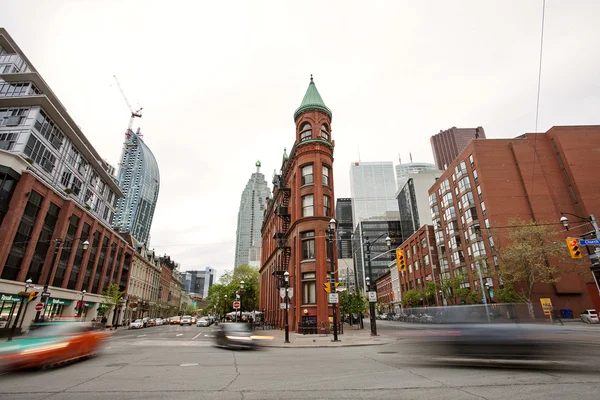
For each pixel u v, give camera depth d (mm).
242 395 6535
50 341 10188
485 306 13086
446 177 70875
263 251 60250
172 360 12156
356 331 32062
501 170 57438
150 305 80938
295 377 8398
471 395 6340
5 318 30094
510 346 11758
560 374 8281
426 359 11523
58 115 39844
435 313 15719
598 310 34500
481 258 50094
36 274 35188
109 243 53844
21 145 35375
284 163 42375
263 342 19750
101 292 50344
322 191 31500
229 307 72438
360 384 7441
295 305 30578
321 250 29391
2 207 30047
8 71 41031
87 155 48594
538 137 59562
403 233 127562
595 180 54531
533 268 41500
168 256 105375
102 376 8727
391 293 103812
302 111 34812
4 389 7172
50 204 37656
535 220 53281
